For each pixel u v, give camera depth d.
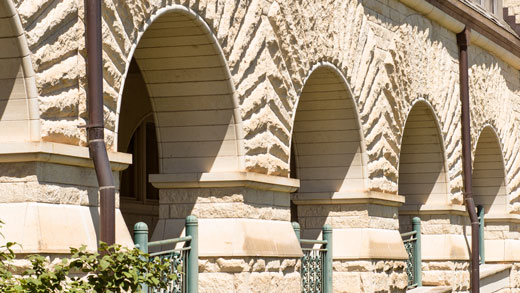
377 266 16.19
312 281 14.85
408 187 20.09
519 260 25.00
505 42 23.56
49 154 9.05
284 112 13.54
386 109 16.91
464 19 20.62
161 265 9.65
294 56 13.77
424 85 18.77
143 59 12.23
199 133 12.56
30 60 9.02
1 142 9.12
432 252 19.92
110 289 8.88
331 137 15.95
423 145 19.77
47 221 9.02
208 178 12.42
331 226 15.98
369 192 15.87
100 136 9.53
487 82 22.89
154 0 10.76
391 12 17.39
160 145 12.70
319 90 15.55
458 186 20.47
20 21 8.89
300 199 16.12
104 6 9.91
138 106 16.58
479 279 21.56
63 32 9.35
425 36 18.95
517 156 25.33
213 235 12.40
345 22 15.47
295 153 16.19
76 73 9.49
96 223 9.65
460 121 20.81
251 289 12.38
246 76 12.62
